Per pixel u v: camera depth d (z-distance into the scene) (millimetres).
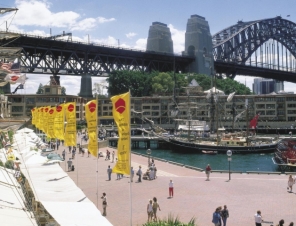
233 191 49594
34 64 187875
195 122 166125
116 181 56844
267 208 40875
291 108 197875
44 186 35500
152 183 55250
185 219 36750
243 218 37062
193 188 51594
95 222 24578
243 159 113250
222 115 194625
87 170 67875
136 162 79938
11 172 35406
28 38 176125
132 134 174000
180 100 199000
